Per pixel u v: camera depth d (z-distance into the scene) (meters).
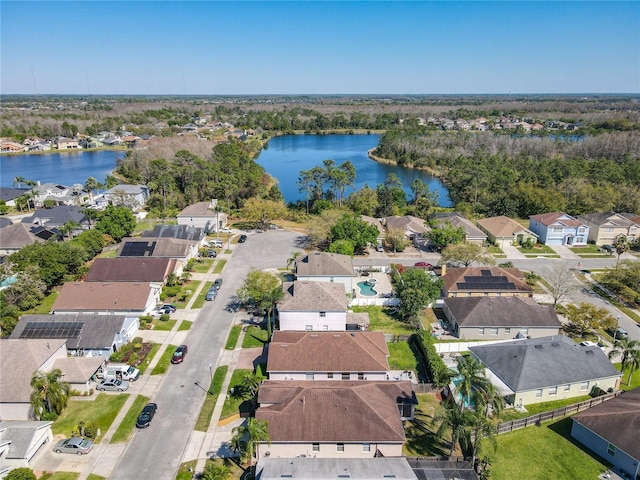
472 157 161.75
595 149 162.25
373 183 153.88
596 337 56.50
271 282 58.69
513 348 47.56
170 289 66.62
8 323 55.97
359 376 44.94
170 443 38.28
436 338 56.16
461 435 33.62
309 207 122.00
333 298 55.53
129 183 150.75
